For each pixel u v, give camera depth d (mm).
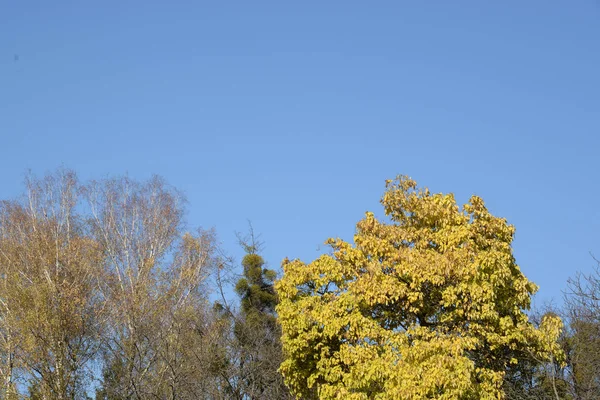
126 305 32844
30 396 29844
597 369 23297
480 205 23844
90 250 36156
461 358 20922
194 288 36281
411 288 22938
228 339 32719
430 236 23984
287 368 24109
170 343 29969
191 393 28375
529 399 23719
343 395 22094
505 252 23172
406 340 22297
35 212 37688
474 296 22062
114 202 39875
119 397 28781
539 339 22281
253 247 39125
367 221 24375
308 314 23797
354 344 23109
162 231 39469
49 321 30312
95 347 32250
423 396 20703
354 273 23938
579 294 24547
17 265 33781
